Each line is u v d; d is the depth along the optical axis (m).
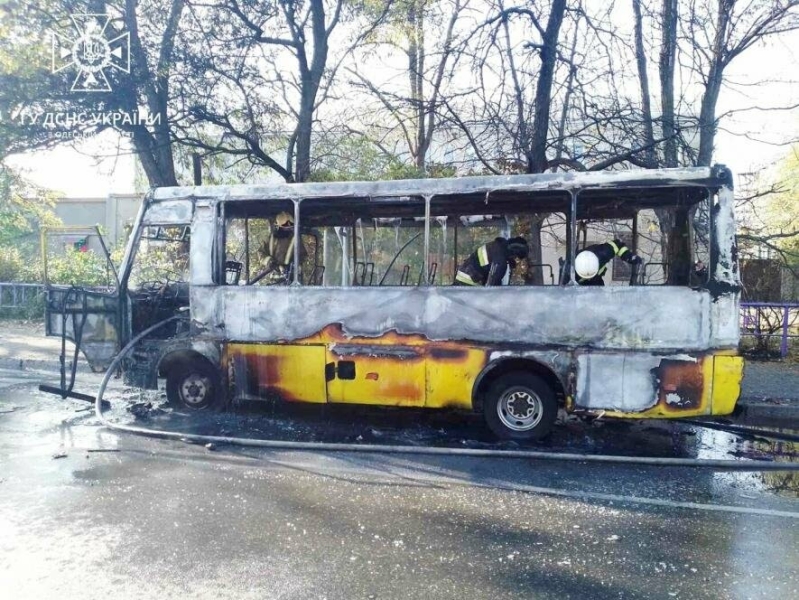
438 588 3.27
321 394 6.75
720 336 5.75
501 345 6.22
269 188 6.93
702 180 5.82
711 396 5.74
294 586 3.27
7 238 22.23
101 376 9.84
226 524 4.09
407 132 13.85
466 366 6.31
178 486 4.84
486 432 6.76
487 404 6.37
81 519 4.14
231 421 6.97
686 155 10.57
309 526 4.09
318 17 12.84
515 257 6.85
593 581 3.38
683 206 6.74
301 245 7.91
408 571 3.46
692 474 5.38
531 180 6.23
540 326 6.13
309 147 13.12
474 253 6.82
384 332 6.55
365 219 8.13
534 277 8.69
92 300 7.57
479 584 3.33
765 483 5.15
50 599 3.11
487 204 7.10
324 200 6.96
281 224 7.59
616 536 4.00
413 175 12.05
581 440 6.46
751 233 12.55
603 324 5.98
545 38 9.69
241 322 7.00
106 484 4.86
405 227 8.12
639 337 5.89
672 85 10.88
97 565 3.48
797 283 13.90
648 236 9.38
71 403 7.86
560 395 6.32
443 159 13.05
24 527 4.00
